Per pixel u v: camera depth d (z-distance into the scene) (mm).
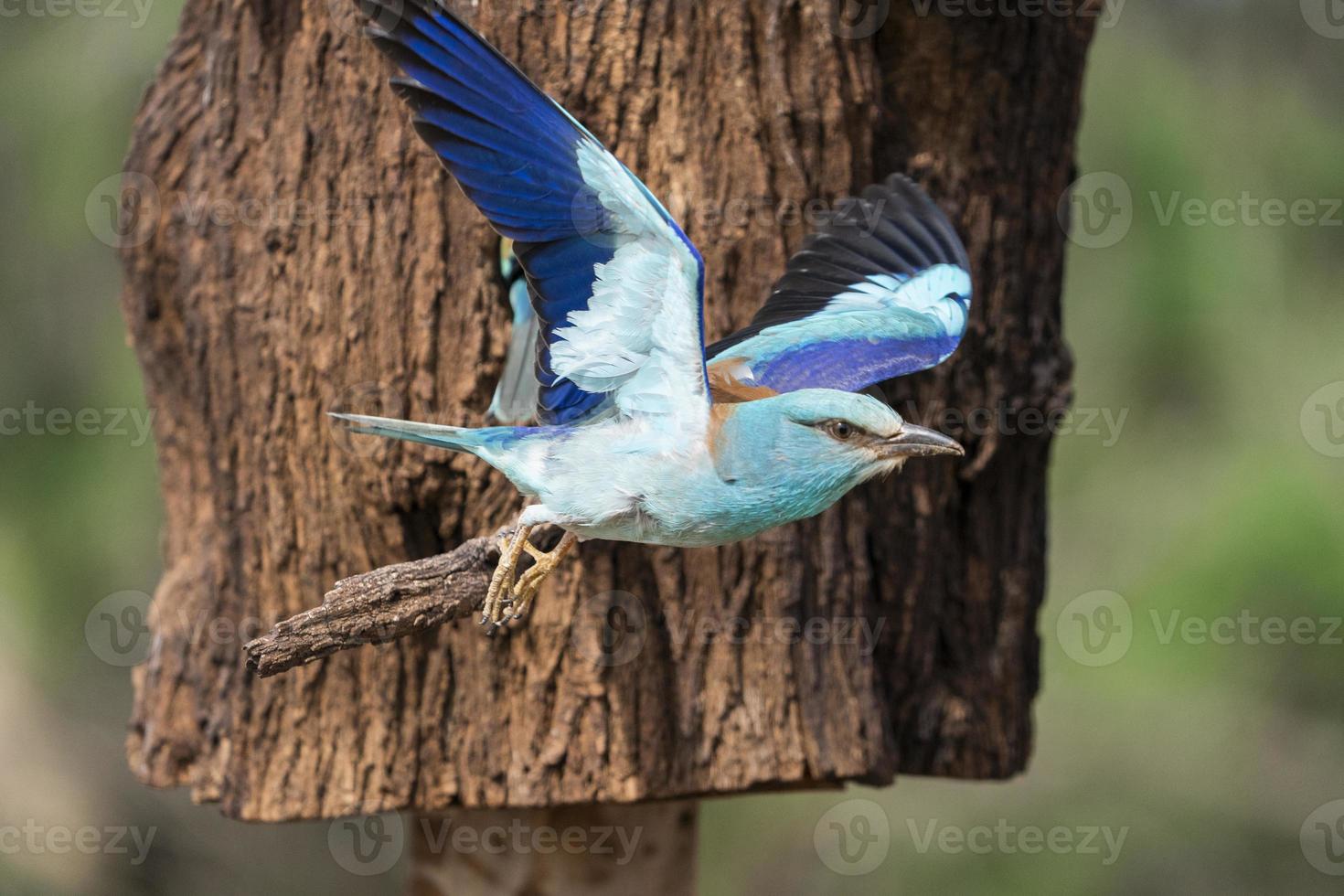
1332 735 15859
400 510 9648
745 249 9641
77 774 16203
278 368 9898
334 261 9797
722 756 9617
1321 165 15859
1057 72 10672
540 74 9562
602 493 7938
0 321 14828
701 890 17766
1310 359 15797
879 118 9953
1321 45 16094
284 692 9906
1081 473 16328
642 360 7738
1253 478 15023
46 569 14953
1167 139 15703
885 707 10148
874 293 9516
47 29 14766
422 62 7340
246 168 10078
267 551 9992
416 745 9766
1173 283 15797
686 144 9633
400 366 9672
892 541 10234
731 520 7957
